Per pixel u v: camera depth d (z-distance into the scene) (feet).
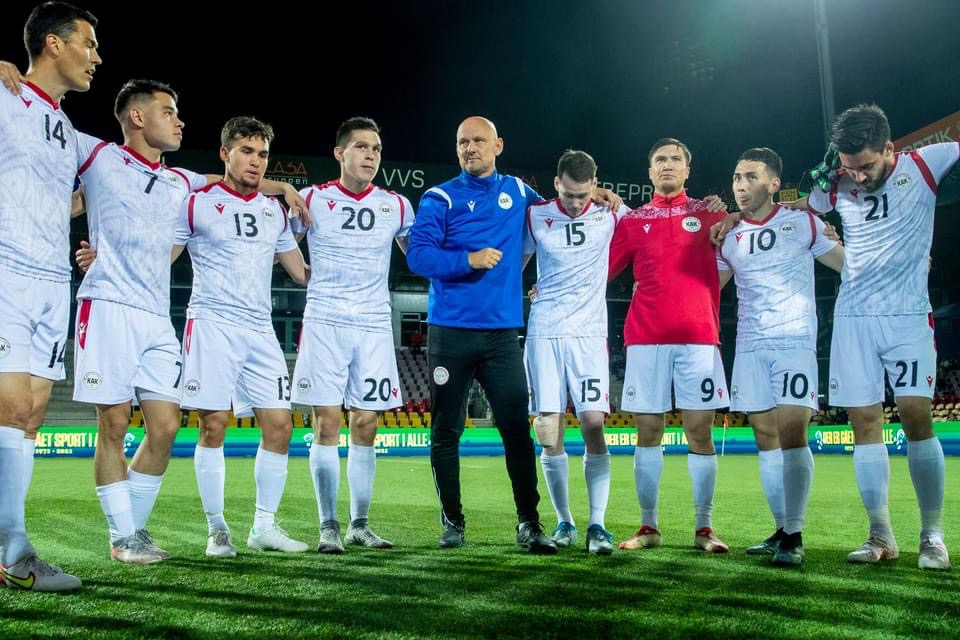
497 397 13.07
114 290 10.97
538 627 7.20
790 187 65.87
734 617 7.63
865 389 11.71
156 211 11.41
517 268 13.51
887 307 11.62
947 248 75.51
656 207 13.69
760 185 12.83
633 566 10.69
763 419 13.08
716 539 12.66
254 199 13.08
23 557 8.85
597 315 13.50
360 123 13.74
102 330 10.84
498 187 13.48
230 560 11.24
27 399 9.17
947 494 23.49
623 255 13.91
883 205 11.70
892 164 11.67
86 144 10.86
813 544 13.25
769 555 12.08
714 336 13.32
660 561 11.23
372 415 13.66
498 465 42.83
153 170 11.49
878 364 11.76
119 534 11.03
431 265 12.67
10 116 9.30
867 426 11.76
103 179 10.93
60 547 12.68
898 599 8.48
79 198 11.75
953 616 7.72
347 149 13.66
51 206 9.71
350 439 13.71
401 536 14.47
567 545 13.21
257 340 12.89
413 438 56.44
